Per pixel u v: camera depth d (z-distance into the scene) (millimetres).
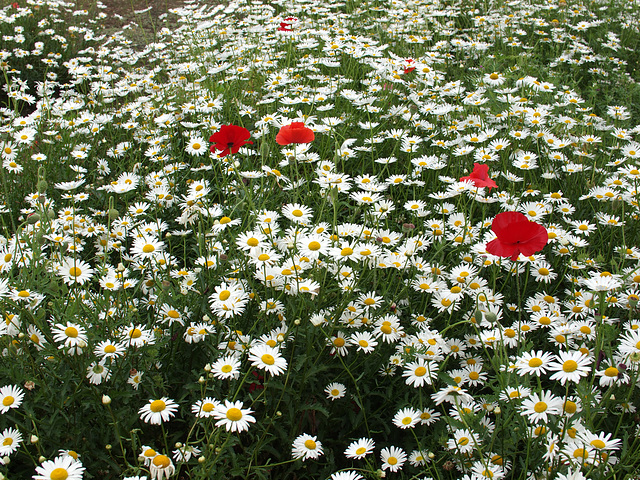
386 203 2844
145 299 2662
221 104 4734
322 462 2252
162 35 7797
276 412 2066
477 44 6320
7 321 2068
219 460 1952
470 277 2746
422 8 7266
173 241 3506
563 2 7734
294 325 2299
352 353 2447
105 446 1939
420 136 4566
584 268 2898
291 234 2596
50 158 4195
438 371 2182
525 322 2738
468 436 1938
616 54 6809
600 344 1976
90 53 7414
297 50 6129
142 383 2135
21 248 2631
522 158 3771
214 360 2250
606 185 3709
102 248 3086
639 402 2164
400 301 2686
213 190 3709
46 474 1565
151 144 4301
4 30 7375
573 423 1828
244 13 8078
